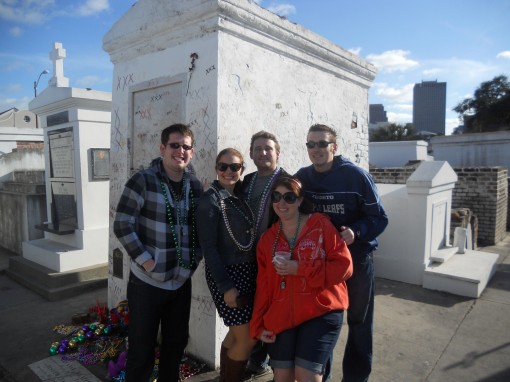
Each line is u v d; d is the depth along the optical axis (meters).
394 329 3.98
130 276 2.47
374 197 2.52
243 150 3.28
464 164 12.51
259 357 3.01
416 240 5.34
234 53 3.17
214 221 2.33
